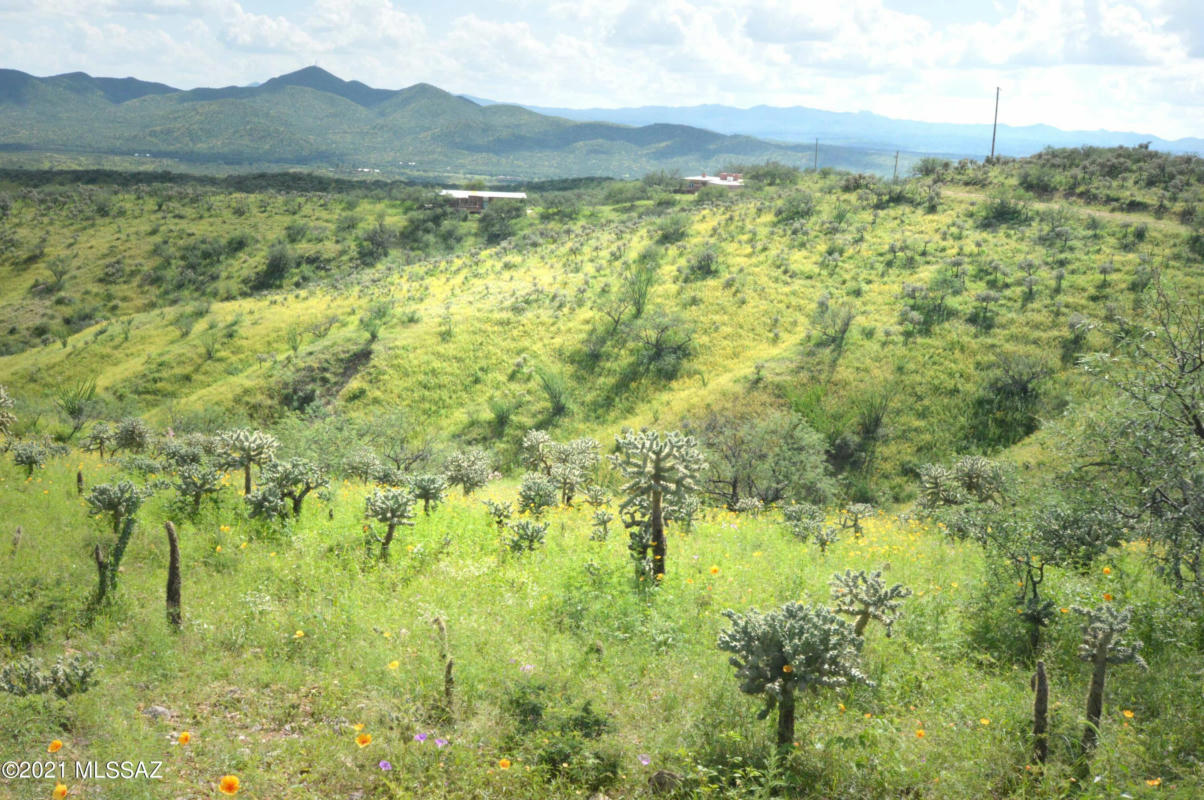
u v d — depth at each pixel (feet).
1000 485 50.70
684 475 31.71
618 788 16.72
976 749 17.74
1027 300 206.39
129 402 217.36
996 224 275.39
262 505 36.37
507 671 21.39
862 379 182.29
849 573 23.89
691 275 264.11
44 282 414.41
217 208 558.15
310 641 23.52
